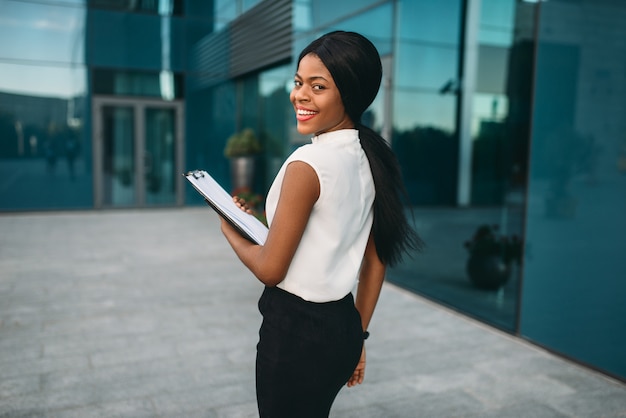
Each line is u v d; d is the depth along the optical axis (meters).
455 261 4.44
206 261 6.17
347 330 1.23
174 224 8.91
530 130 3.61
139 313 4.21
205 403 2.72
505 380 3.07
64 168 9.99
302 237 1.17
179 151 10.87
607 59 3.04
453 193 4.43
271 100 9.75
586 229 3.22
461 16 4.28
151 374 3.06
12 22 9.36
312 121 1.17
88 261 6.03
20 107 9.59
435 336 3.83
